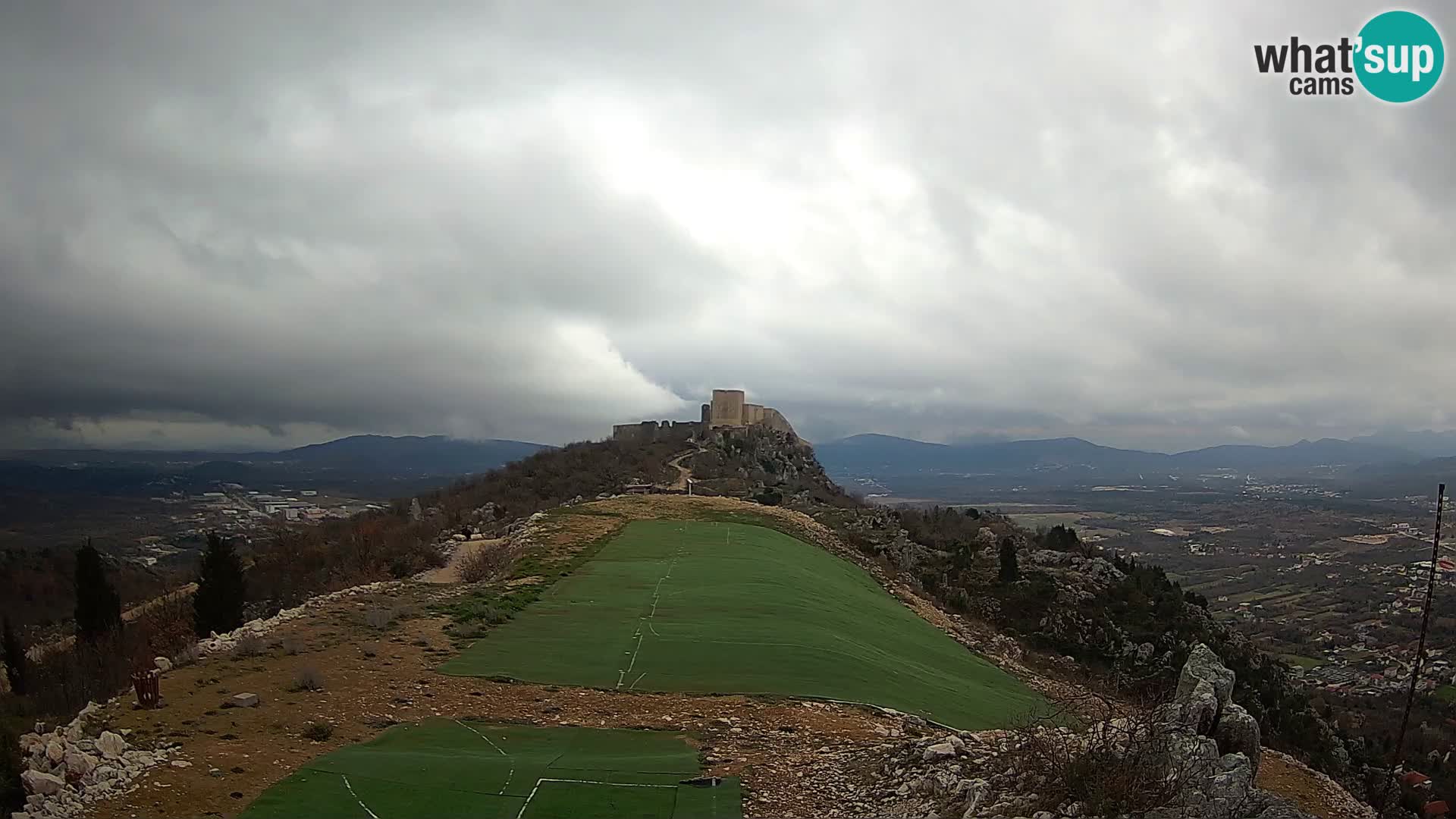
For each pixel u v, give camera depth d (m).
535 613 31.00
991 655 44.81
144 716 17.78
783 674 24.50
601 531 51.66
